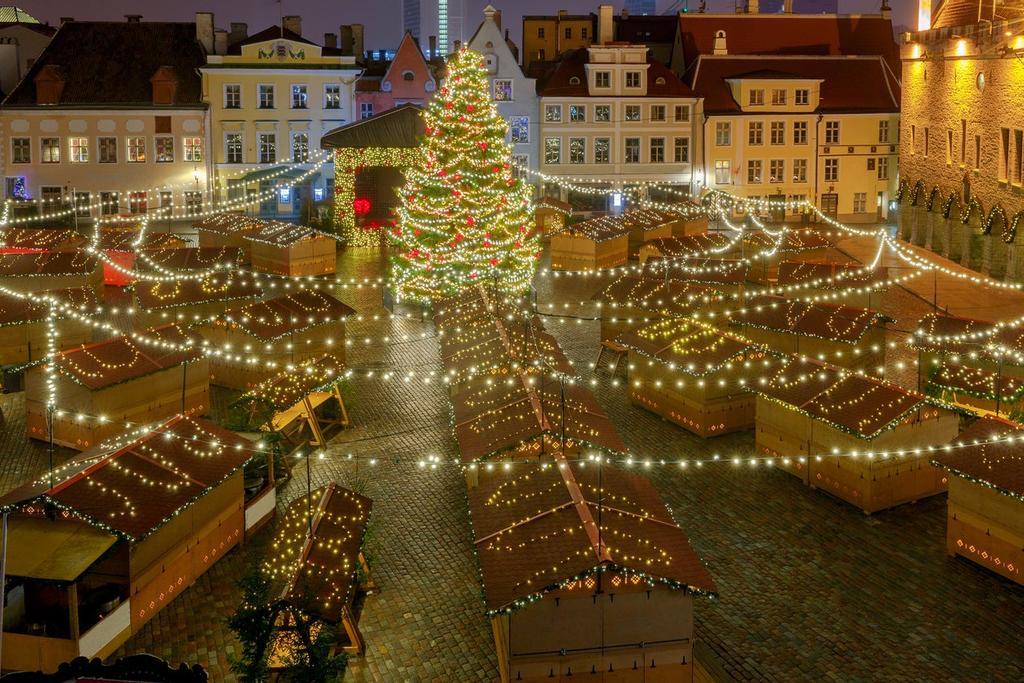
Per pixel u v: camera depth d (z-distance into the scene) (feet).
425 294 132.46
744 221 222.48
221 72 218.38
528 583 50.06
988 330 90.58
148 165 218.38
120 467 61.31
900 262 166.61
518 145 223.92
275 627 52.49
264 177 210.79
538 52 261.24
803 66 230.48
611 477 61.00
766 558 65.77
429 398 97.04
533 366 81.20
